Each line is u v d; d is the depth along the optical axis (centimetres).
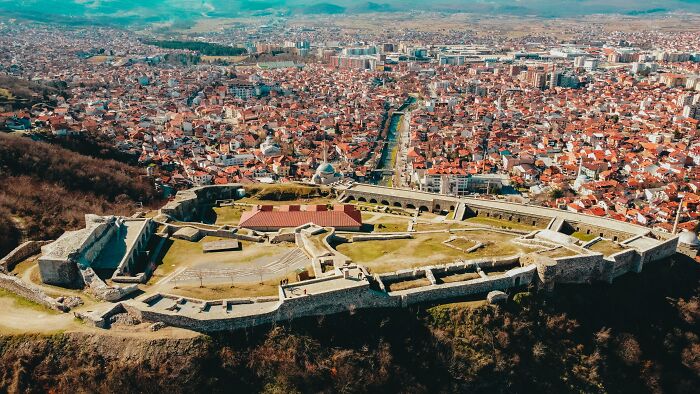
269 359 9550
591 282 12950
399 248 13425
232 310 9888
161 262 12325
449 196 18888
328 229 14488
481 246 13488
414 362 10456
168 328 9419
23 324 9331
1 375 8712
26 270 11219
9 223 13812
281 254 12850
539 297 12038
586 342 11769
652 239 14462
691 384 11838
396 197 18888
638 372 11775
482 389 10581
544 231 14638
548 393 10856
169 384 8838
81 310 9656
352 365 9962
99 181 19938
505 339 10962
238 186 19812
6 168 17888
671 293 13512
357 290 10619
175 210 16250
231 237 14075
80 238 11288
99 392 8644
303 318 10275
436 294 11250
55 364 8844
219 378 9200
